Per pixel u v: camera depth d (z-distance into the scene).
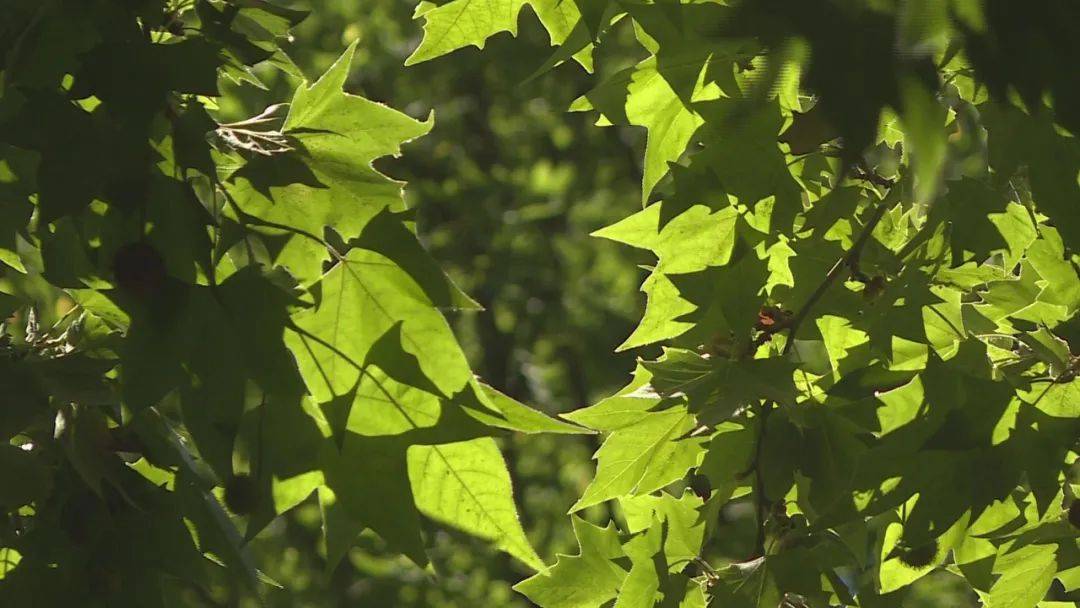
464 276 28.94
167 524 4.89
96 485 4.64
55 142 3.98
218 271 4.11
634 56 26.00
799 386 6.03
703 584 5.83
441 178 30.20
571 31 6.10
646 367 5.58
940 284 6.15
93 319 4.97
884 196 6.21
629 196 29.44
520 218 27.86
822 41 2.44
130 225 4.05
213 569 5.13
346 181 4.19
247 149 4.19
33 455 4.75
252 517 4.00
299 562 25.12
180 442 5.04
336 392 4.04
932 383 5.42
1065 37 2.49
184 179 4.04
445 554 25.44
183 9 4.79
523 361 30.28
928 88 2.47
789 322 5.84
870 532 7.16
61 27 4.19
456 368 4.04
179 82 4.07
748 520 24.70
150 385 3.86
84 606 4.79
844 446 5.76
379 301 4.08
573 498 28.23
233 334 3.93
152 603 4.84
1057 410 5.46
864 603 5.93
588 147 30.72
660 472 6.02
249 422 4.05
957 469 5.35
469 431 3.98
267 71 16.80
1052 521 5.77
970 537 5.86
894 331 5.58
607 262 29.00
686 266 6.01
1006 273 6.14
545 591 6.08
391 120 4.23
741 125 2.80
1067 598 7.65
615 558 6.12
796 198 5.54
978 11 2.46
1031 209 5.66
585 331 29.27
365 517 4.01
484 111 30.69
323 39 24.38
